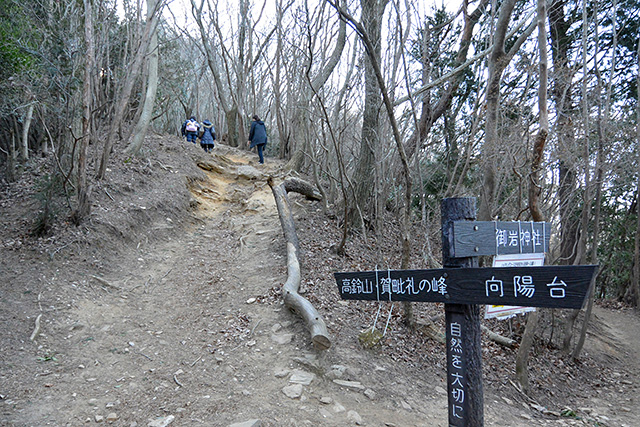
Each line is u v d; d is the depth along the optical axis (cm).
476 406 238
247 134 1872
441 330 660
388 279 276
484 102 757
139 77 1262
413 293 260
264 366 462
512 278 205
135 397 397
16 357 431
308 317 516
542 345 815
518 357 619
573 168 698
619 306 1345
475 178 988
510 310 256
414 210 1160
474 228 240
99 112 866
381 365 517
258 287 646
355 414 405
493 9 749
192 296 621
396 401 455
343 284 313
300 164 1248
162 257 741
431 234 1034
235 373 446
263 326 543
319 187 903
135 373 439
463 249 235
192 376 436
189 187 1047
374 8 759
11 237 628
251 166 1295
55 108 658
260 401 399
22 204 717
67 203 698
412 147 957
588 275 175
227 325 545
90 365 445
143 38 820
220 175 1227
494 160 639
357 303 653
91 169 849
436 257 951
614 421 577
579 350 800
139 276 661
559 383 696
